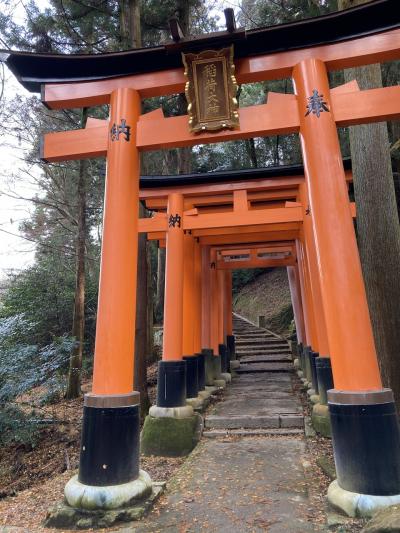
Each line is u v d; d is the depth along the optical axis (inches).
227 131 165.6
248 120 164.7
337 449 128.2
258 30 154.9
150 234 373.1
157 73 173.5
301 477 167.5
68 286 605.0
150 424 250.2
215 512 135.9
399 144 333.7
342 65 160.4
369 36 154.5
